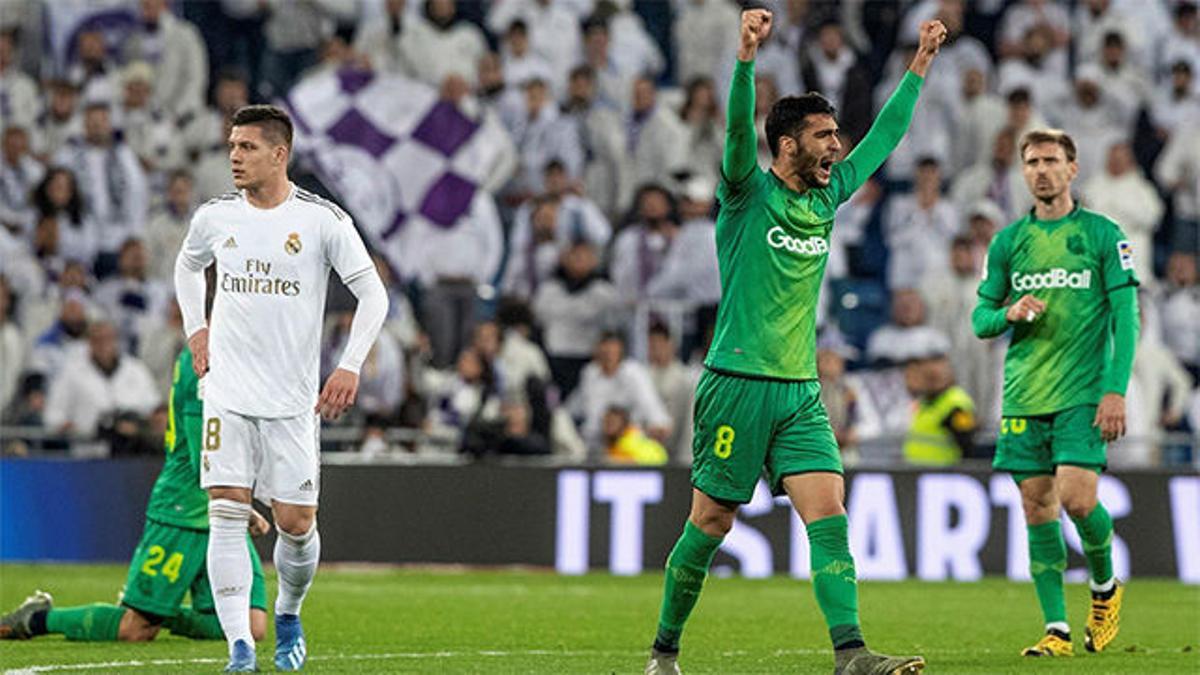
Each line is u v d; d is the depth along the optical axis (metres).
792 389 22.30
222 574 23.61
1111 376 28.19
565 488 52.62
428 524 52.84
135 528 52.66
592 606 40.12
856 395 56.59
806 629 34.62
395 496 52.97
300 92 58.91
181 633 29.61
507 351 56.53
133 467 52.78
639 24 70.31
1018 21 70.19
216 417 23.61
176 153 67.75
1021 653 29.00
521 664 26.45
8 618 29.45
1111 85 68.94
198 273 24.14
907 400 58.00
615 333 55.91
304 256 23.70
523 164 66.00
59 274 62.78
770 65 67.94
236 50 71.00
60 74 69.00
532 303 60.31
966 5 70.81
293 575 24.19
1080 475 28.42
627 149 66.00
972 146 67.06
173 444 28.98
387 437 54.09
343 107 59.06
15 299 61.53
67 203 63.41
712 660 27.83
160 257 63.88
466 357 54.97
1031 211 29.56
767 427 22.22
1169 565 51.59
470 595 43.00
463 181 60.06
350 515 53.00
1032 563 29.22
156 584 28.98
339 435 54.72
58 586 44.03
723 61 69.25
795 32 68.69
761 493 52.12
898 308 59.28
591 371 56.12
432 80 68.81
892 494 51.91
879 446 55.25
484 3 71.00
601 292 60.09
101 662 25.69
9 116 67.38
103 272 64.38
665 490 52.25
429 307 59.94
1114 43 68.94
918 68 23.81
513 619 36.53
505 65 68.69
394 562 52.81
